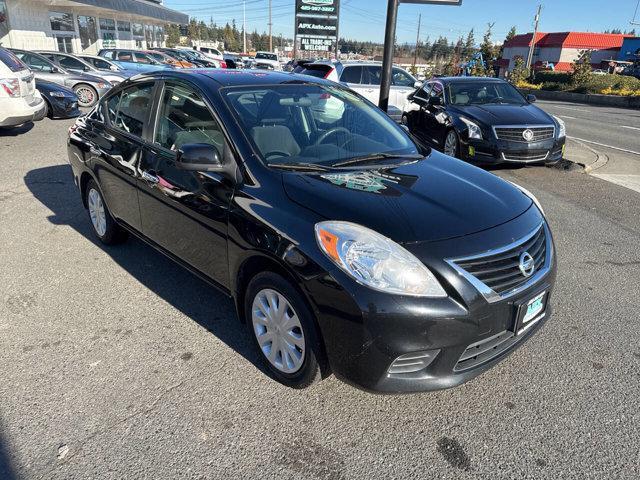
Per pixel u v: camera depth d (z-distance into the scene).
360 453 2.35
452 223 2.48
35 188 6.34
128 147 3.75
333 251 2.33
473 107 8.34
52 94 11.30
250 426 2.49
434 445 2.40
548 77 33.75
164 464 2.26
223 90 3.24
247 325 2.93
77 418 2.52
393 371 2.33
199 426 2.49
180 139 3.31
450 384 2.37
